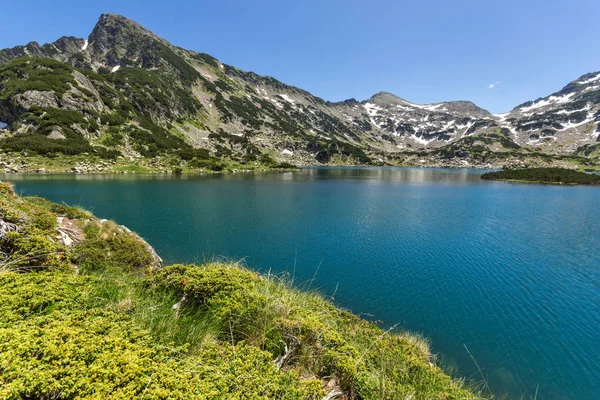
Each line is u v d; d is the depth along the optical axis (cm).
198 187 6431
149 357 381
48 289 509
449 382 784
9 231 757
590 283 1945
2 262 654
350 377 499
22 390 281
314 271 2100
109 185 5909
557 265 2267
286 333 569
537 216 4066
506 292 1811
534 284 1930
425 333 1387
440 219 3825
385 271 2112
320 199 5409
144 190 5559
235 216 3778
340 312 1213
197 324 581
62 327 386
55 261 742
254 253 2447
